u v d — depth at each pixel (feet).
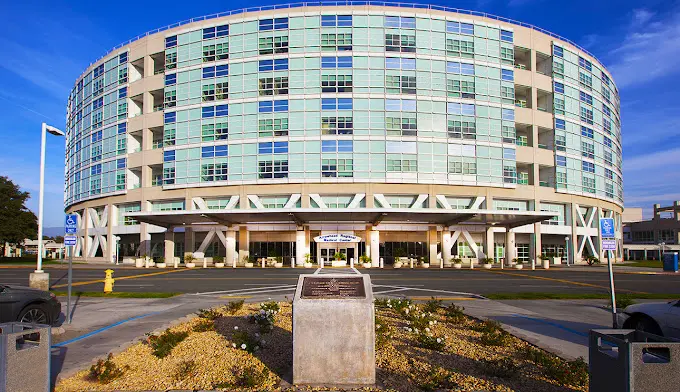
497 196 160.66
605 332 17.62
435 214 131.75
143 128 176.35
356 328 20.95
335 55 156.87
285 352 26.03
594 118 191.83
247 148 156.56
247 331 31.07
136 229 175.83
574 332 33.81
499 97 164.35
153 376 22.16
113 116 186.91
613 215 213.25
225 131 159.33
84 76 208.95
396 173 152.56
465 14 164.96
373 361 20.83
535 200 167.84
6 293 33.71
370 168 152.05
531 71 174.70
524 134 182.29
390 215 134.62
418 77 157.79
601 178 191.93
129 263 164.14
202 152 160.76
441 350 26.58
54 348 29.04
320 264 129.80
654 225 284.61
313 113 154.81
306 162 152.87
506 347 27.73
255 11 163.02
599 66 198.70
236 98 159.84
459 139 157.79
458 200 160.35
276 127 155.63
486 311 44.78
